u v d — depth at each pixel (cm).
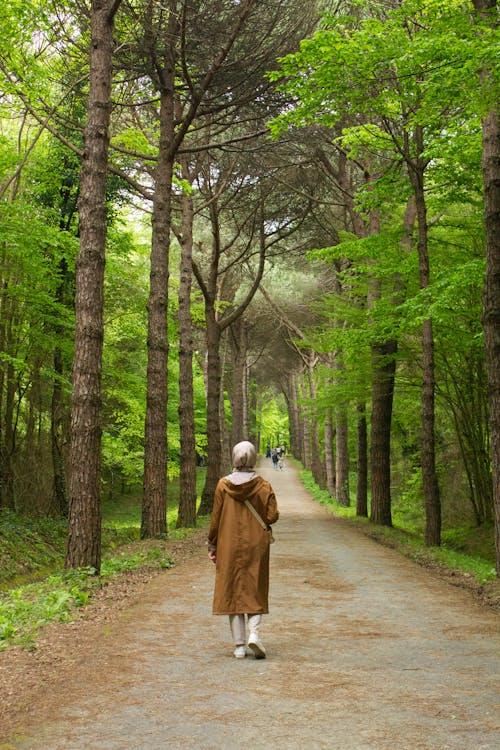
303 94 1084
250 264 3366
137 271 2381
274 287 3450
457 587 927
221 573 543
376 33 1013
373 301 1812
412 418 2609
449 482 2573
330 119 1152
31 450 2314
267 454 9125
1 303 1933
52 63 1598
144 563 1097
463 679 474
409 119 1218
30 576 1444
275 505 555
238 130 2023
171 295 2888
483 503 2122
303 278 3409
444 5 1036
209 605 756
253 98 1494
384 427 2042
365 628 652
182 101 1784
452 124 1218
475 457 2073
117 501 3753
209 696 436
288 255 2881
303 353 4403
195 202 2386
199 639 597
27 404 2369
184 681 469
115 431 3100
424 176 1512
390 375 1966
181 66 1455
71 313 1917
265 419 9762
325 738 362
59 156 2050
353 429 3625
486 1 997
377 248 1582
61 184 2080
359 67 1038
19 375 2045
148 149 1627
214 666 509
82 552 947
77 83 1527
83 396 959
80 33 1429
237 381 3875
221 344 4266
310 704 419
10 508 2047
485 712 404
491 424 1025
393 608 759
